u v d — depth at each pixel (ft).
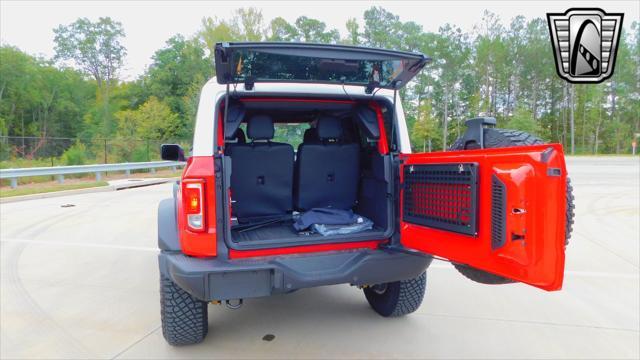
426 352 9.40
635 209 29.58
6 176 41.75
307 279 7.92
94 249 19.56
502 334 10.34
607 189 41.75
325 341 9.95
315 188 10.46
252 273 7.68
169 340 9.32
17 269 16.38
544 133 204.03
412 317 11.41
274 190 10.15
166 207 9.36
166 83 166.50
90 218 27.78
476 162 6.98
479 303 12.48
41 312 11.98
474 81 202.80
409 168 8.84
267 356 9.22
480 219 6.93
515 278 6.23
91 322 11.26
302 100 9.57
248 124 9.73
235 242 8.23
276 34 186.80
